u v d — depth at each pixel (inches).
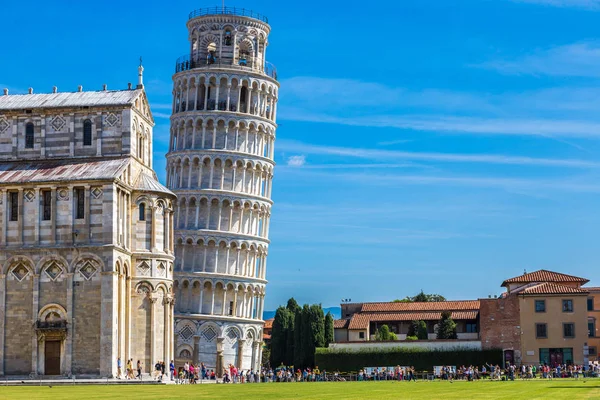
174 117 6756.9
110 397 2413.9
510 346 5846.5
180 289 6432.1
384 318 7839.6
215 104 6658.5
